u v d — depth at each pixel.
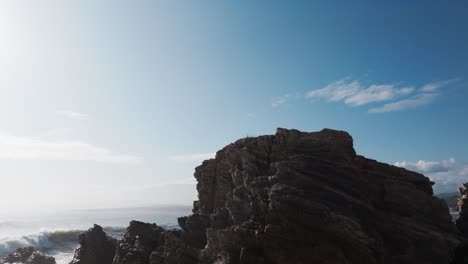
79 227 113.62
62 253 76.25
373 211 31.03
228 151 41.75
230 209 35.12
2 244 79.69
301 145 36.03
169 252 35.91
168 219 143.62
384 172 35.81
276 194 29.53
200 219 40.31
